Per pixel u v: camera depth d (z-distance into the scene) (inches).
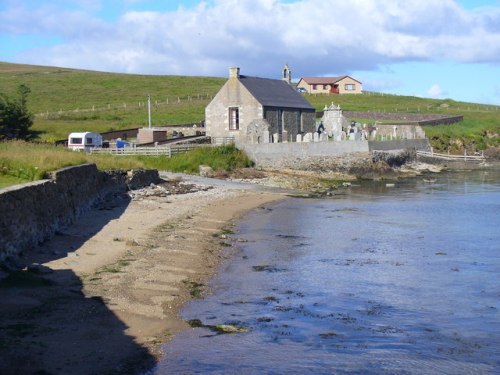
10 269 693.3
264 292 720.3
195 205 1425.9
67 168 1100.5
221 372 479.2
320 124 2741.1
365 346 546.0
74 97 5078.7
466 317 634.2
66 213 1023.0
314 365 499.8
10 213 743.7
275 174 2153.1
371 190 1926.7
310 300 690.8
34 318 559.5
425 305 675.4
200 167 2069.4
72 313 581.9
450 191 1898.4
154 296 669.9
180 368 482.6
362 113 4151.1
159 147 2171.5
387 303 681.6
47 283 673.0
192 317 612.1
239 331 575.8
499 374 488.4
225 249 965.8
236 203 1525.6
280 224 1237.7
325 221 1285.7
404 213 1409.9
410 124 3457.2
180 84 5989.2
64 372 454.0
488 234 1127.0
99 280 705.6
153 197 1483.8
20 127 2674.7
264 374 479.2
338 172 2263.8
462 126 3880.4
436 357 522.6
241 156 2299.5
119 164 1609.3
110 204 1316.4
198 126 3307.1
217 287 734.5
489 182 2176.4
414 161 2723.9
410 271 833.5
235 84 2519.7
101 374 457.4
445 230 1174.3
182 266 821.9
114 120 3848.4
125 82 5989.2
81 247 874.1
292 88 2942.9
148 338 541.3
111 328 554.9
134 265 794.8
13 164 1024.9
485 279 791.1
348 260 903.1
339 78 6013.8
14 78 5949.8
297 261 893.2
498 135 3848.4
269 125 2508.6
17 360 462.6
